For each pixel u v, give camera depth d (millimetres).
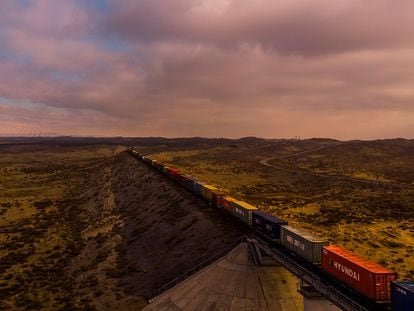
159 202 95812
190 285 49344
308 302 36906
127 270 63969
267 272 46281
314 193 145875
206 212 73562
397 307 27922
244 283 45500
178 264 58594
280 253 43969
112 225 93250
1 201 143000
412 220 90062
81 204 135250
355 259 34031
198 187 88000
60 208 130250
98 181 171500
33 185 188875
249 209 57906
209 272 49500
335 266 35812
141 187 122188
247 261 47719
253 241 48719
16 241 90188
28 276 66625
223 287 46125
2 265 72875
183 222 73500
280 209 102000
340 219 89062
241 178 185875
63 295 57719
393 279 30297
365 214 96000
